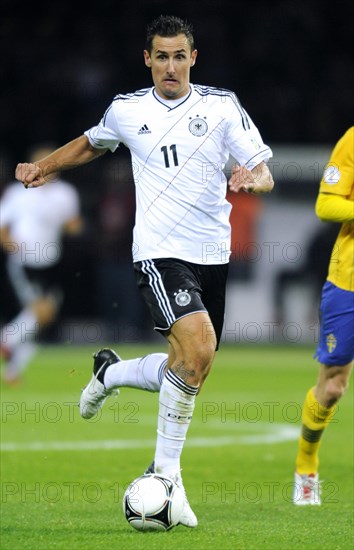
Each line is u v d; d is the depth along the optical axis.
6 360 50.88
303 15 91.31
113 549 17.83
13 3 91.00
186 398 20.69
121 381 23.27
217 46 89.69
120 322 72.31
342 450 32.56
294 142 87.38
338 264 24.03
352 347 23.97
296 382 53.47
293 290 75.06
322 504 23.81
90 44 89.88
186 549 17.80
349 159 24.02
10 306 74.75
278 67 90.06
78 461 29.78
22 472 27.78
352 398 49.38
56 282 74.12
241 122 21.88
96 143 23.05
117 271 72.06
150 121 21.89
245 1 91.25
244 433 37.19
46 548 17.94
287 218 76.25
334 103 88.88
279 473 28.30
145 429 37.53
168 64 21.48
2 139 87.00
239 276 75.19
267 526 20.50
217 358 68.00
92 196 75.12
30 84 88.06
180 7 91.19
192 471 28.59
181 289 21.03
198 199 21.69
